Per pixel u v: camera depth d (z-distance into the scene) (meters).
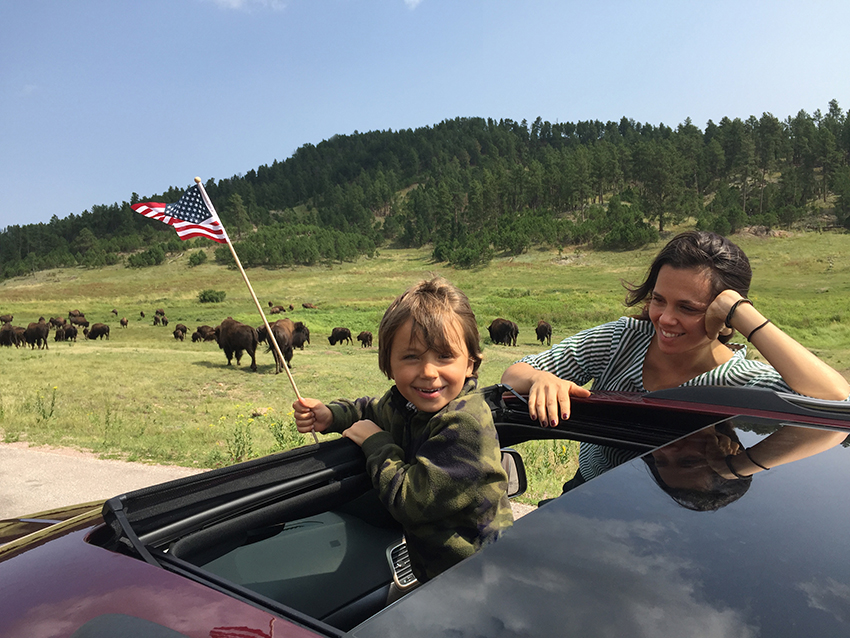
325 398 14.64
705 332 1.60
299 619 0.66
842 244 115.00
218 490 1.03
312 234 183.00
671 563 0.61
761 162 187.50
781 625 0.52
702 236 1.59
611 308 65.31
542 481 2.83
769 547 0.64
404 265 150.12
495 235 151.25
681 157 188.12
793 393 1.39
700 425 1.29
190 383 15.88
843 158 182.50
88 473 5.98
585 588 0.57
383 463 1.18
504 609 0.55
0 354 22.38
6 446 7.16
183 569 0.81
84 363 18.73
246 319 63.81
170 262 166.38
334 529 1.29
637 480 0.83
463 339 1.23
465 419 1.13
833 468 0.86
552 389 1.47
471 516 1.11
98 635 0.66
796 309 58.81
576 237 142.62
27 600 0.77
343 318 61.31
